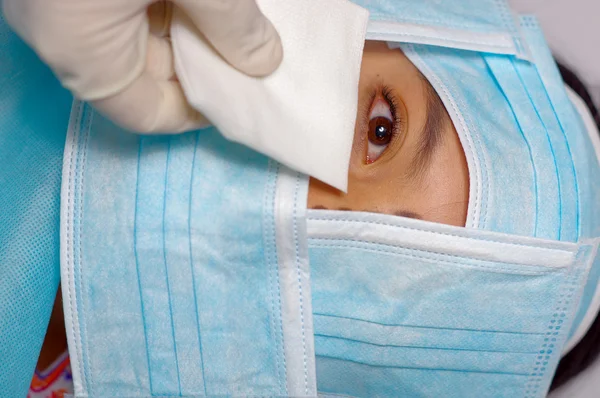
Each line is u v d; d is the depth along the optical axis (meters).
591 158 0.89
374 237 0.75
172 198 0.73
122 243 0.75
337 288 0.78
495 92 0.88
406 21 0.88
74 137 0.76
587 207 0.84
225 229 0.73
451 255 0.76
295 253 0.73
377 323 0.79
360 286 0.78
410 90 0.81
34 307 0.75
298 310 0.75
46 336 0.95
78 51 0.51
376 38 0.82
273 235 0.72
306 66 0.69
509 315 0.80
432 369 0.83
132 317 0.77
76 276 0.76
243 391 0.79
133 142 0.75
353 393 0.88
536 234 0.80
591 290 0.88
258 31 0.61
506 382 0.85
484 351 0.82
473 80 0.87
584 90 1.08
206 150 0.74
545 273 0.78
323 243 0.75
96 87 0.54
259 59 0.63
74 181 0.76
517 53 0.89
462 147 0.79
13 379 0.74
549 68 0.91
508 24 0.93
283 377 0.77
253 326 0.76
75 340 0.78
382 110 0.81
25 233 0.75
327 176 0.68
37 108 0.78
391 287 0.78
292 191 0.71
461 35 0.88
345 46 0.72
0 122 0.75
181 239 0.74
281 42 0.67
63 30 0.49
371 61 0.82
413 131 0.79
